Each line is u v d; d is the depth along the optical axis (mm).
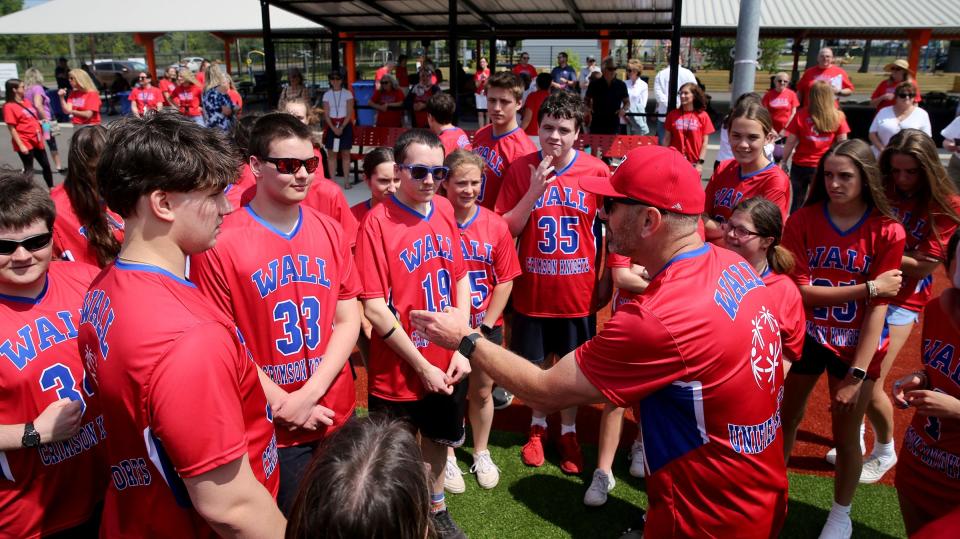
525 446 3957
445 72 28500
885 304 2932
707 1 15977
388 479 1210
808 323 3129
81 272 2332
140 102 15570
